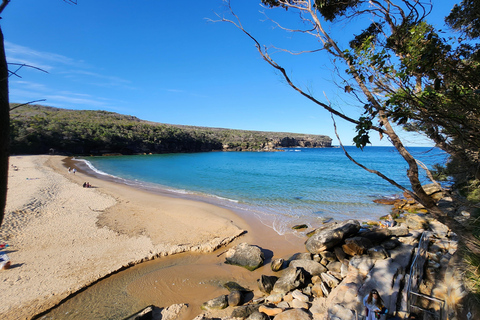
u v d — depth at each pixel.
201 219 16.56
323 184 30.45
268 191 26.19
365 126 3.31
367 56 3.61
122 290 9.05
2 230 13.18
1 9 1.70
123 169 48.44
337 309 6.50
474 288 4.36
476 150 3.39
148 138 101.44
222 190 26.94
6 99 1.70
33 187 24.94
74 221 15.48
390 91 3.64
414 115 3.45
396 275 7.76
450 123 3.35
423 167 3.71
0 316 7.52
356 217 17.02
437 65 3.54
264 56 3.19
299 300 7.81
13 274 9.55
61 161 56.88
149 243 12.71
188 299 8.65
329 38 3.83
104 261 10.77
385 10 4.42
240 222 16.14
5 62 1.71
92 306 8.20
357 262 8.87
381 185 29.44
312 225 15.54
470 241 3.10
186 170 47.53
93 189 26.17
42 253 11.24
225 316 7.70
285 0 4.43
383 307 5.55
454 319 4.45
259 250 11.13
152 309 8.06
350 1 4.86
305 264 9.97
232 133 161.75
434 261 8.26
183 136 118.19
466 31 5.38
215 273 10.24
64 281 9.28
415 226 12.85
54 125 74.31
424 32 3.54
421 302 6.49
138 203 20.58
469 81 3.38
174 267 10.66
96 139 82.19
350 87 3.66
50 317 7.69
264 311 7.47
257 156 95.75
